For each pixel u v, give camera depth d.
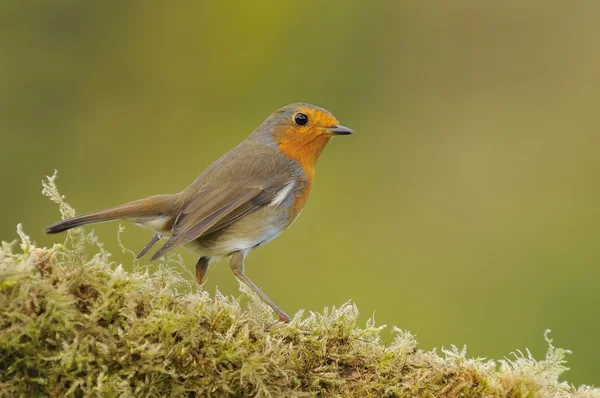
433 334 11.89
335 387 5.27
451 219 13.94
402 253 13.50
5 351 4.79
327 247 13.62
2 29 15.37
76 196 14.82
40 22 15.61
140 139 15.55
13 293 4.81
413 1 16.03
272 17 16.28
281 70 16.03
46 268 5.11
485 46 15.70
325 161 14.99
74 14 15.78
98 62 15.83
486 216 14.12
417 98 15.59
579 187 14.10
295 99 15.86
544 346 11.57
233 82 16.09
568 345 11.65
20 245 5.12
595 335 11.73
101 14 15.94
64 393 4.84
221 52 16.25
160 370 4.89
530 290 12.41
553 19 15.61
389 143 15.18
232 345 5.09
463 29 15.76
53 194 6.14
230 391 5.01
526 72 15.55
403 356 5.38
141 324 4.94
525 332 11.77
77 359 4.81
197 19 16.28
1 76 15.27
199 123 15.76
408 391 5.23
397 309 12.39
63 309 4.82
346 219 14.04
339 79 15.87
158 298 5.17
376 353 5.41
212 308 5.27
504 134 15.09
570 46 15.55
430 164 14.87
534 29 15.66
